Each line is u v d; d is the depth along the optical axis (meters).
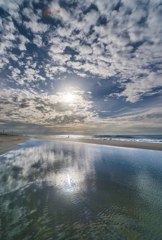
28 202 3.50
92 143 23.59
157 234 2.34
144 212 3.04
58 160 9.16
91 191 4.23
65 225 2.64
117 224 2.66
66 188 4.45
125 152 12.77
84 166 7.44
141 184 4.80
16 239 2.27
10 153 12.41
